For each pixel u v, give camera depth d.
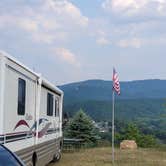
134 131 43.44
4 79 8.91
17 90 10.03
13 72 9.65
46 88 13.96
